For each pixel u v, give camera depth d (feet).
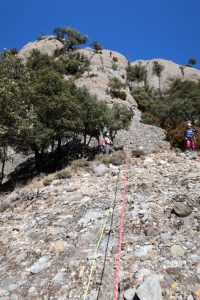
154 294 25.17
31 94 82.69
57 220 43.04
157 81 307.78
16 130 68.85
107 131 102.73
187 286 26.86
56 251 35.53
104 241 35.17
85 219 40.96
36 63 248.73
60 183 60.70
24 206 52.54
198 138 76.18
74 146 107.04
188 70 323.16
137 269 29.68
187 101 174.91
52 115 90.07
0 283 32.35
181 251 31.04
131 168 61.46
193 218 36.63
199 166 58.34
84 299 26.27
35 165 104.68
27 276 32.53
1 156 81.30
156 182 50.06
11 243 40.11
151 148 84.74
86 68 249.55
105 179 57.82
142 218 37.96
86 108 97.09
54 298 28.66
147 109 195.31
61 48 322.14
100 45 317.42
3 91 63.36
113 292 27.84
